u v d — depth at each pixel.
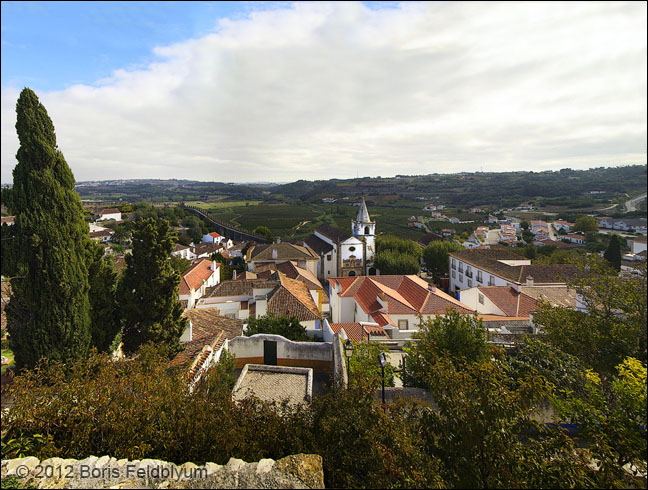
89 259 20.09
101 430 8.68
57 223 18.17
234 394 15.92
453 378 9.33
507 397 8.46
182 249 88.19
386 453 7.77
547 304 22.67
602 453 8.92
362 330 27.39
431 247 71.06
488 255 54.94
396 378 21.25
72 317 18.39
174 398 9.48
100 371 11.27
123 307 19.80
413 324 31.22
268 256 63.84
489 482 7.75
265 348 21.81
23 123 17.86
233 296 39.25
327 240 72.75
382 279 41.16
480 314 36.66
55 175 18.61
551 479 8.03
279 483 6.50
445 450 8.38
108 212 129.25
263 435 9.05
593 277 20.64
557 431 9.62
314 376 20.75
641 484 8.59
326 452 8.42
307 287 42.69
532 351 18.36
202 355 16.75
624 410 10.56
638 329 17.42
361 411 9.41
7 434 8.66
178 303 20.78
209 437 8.59
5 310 18.73
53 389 9.76
